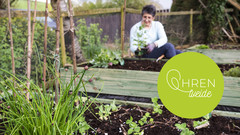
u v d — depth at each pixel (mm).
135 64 2955
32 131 1184
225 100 1930
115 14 4562
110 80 2268
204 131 1512
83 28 4207
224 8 7379
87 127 1380
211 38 7461
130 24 4852
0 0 2951
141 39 3402
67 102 1219
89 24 4379
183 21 7531
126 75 2193
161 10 6707
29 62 1515
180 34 7398
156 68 2721
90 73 2301
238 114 1693
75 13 3510
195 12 7691
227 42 7434
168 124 1609
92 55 4109
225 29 7703
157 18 6684
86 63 3004
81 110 1392
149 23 3465
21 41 3152
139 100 2137
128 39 4801
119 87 2248
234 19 7836
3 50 3033
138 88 2182
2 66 3068
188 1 8086
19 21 3166
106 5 5410
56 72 1390
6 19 3104
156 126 1589
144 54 3410
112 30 4684
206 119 1647
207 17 7496
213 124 1604
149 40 3496
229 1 7531
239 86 1854
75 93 1279
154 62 3074
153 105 1834
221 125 1586
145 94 2164
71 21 1438
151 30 3494
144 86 2148
